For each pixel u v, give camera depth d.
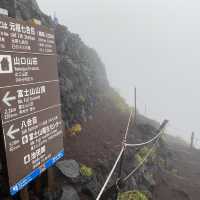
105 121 13.54
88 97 14.00
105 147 9.69
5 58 3.70
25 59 4.21
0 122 3.64
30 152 4.40
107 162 8.45
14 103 3.93
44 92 4.86
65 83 10.68
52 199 5.49
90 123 11.94
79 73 13.61
